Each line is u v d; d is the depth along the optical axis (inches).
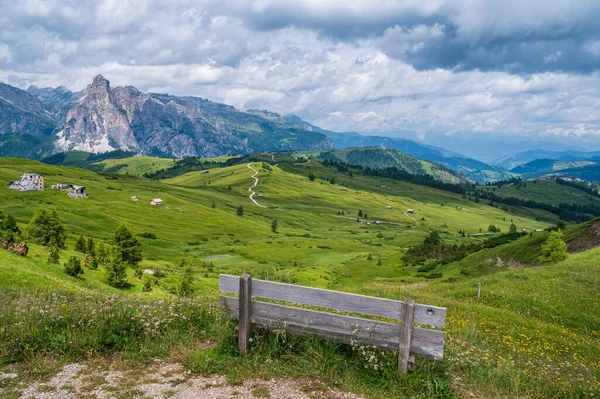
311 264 4950.8
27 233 3132.4
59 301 416.8
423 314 293.3
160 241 5816.9
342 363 305.6
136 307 396.2
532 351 571.2
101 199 7741.1
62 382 281.0
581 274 1385.3
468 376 319.3
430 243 5039.4
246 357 314.7
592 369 447.2
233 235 7047.2
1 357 309.6
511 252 3410.4
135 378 288.4
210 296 462.9
